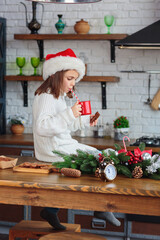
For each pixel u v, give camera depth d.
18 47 4.74
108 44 4.49
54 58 2.63
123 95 4.49
